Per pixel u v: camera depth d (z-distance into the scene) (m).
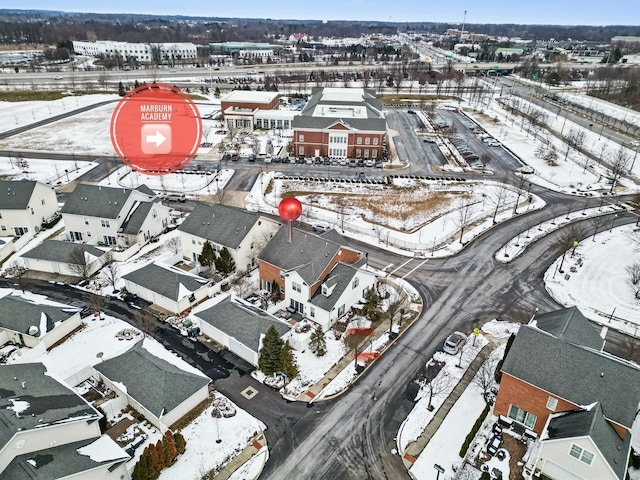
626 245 69.12
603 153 114.31
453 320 52.53
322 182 94.69
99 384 41.62
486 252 67.69
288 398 41.25
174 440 34.78
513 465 34.81
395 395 41.75
